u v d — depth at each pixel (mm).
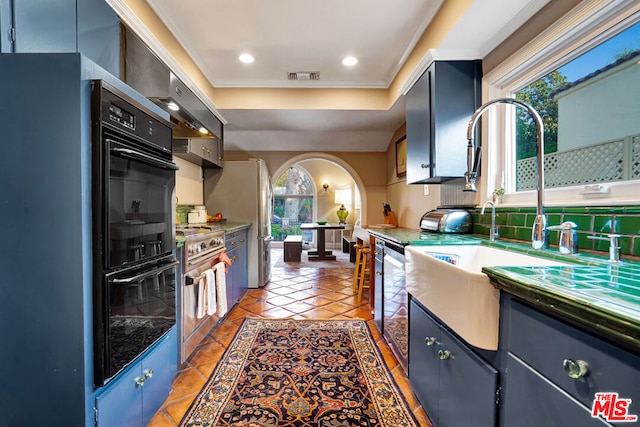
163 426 1395
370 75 3033
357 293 3592
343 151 5094
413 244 1667
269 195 4348
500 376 860
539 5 1491
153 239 1364
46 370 970
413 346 1593
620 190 1117
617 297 586
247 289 3766
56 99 960
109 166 1039
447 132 2020
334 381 1756
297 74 2998
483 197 1956
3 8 961
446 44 1907
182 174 3193
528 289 701
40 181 967
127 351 1138
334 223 7812
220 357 2043
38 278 968
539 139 1249
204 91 2902
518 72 1689
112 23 1542
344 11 2021
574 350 606
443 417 1221
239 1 1920
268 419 1440
